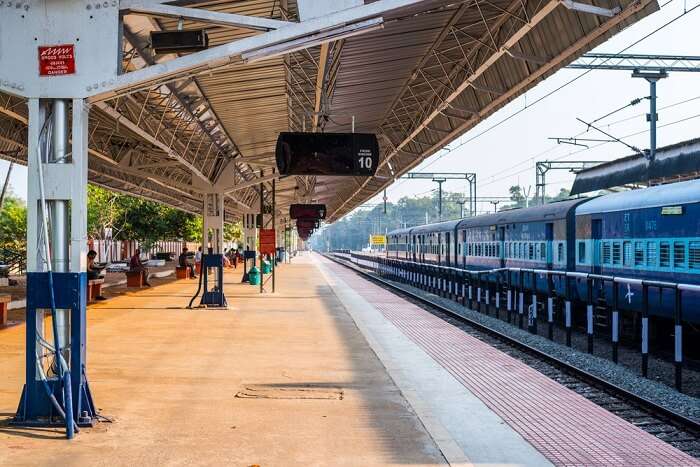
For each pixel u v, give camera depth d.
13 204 58.00
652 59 25.02
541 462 6.37
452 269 27.11
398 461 6.11
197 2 7.15
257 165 27.03
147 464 5.94
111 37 7.08
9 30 7.09
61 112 7.18
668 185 15.12
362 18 6.95
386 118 23.53
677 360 10.70
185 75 7.29
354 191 45.88
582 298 18.78
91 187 49.84
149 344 13.01
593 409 8.52
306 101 17.38
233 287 30.27
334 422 7.43
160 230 54.28
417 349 13.34
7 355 11.39
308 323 16.66
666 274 14.46
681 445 7.79
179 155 18.09
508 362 11.89
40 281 6.97
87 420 7.08
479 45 15.72
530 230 22.97
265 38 6.94
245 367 10.68
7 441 6.53
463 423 7.82
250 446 6.51
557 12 13.41
